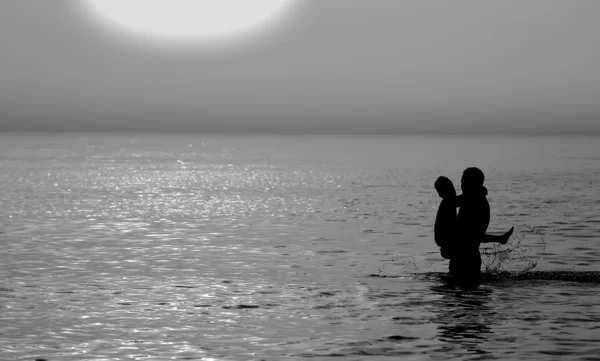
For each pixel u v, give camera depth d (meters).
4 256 18.92
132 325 11.38
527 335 10.72
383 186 54.38
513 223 28.09
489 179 65.31
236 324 11.45
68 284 14.95
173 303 13.06
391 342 10.37
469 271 15.09
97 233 24.36
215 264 17.75
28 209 33.53
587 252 20.05
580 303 12.86
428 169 88.12
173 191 48.47
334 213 32.47
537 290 13.98
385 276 15.92
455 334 10.79
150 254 19.47
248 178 67.06
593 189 50.91
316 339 10.55
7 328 11.16
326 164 106.69
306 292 14.06
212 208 35.16
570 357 9.60
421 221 28.80
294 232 24.91
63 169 83.25
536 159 134.12
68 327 11.25
